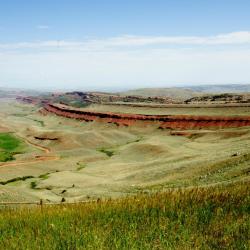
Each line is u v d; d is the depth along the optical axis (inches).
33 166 3708.2
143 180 2417.6
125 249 393.4
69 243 416.8
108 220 507.2
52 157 4215.1
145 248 395.5
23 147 5369.1
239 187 607.8
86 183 2785.4
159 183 2133.4
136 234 432.5
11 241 433.1
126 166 3316.9
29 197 1961.1
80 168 3681.1
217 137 4557.1
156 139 4899.1
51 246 414.0
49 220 533.6
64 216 554.3
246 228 425.4
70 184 2775.6
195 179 1967.3
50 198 2097.7
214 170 2042.3
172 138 4931.1
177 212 506.3
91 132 5590.6
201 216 488.4
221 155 2551.7
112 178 2827.3
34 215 584.4
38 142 5620.1
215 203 532.1
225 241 394.6
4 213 651.5
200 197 572.1
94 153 4443.9
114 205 587.2
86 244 411.5
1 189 2089.1
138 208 553.3
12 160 4116.6
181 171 2333.9
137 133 6323.8
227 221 457.4
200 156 2901.1
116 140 5556.1
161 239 416.2
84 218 528.4
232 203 523.8
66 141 5295.3
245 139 3895.2
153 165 3026.6
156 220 487.8
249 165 1782.7
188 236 420.2
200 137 4763.8
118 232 447.2
